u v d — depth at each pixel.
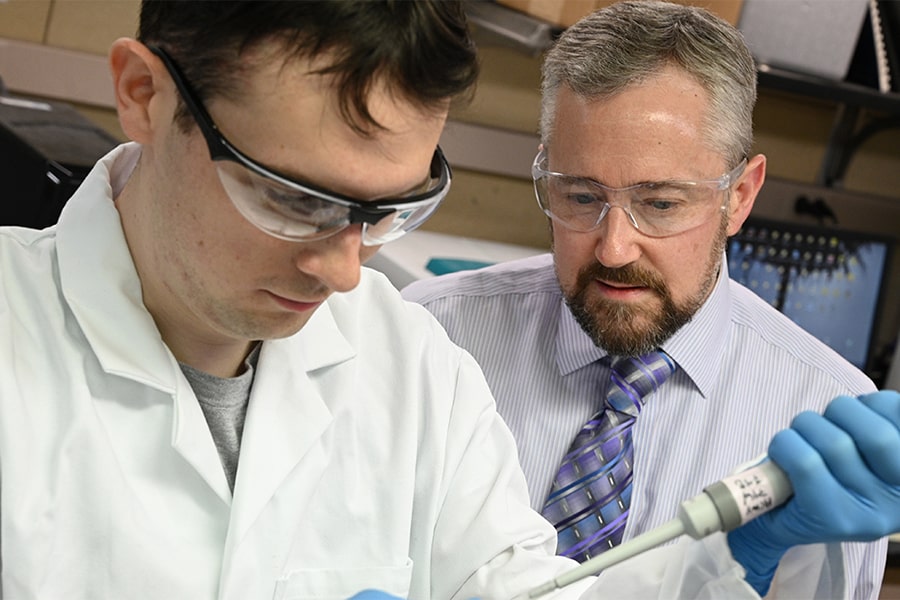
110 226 1.05
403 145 0.88
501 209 3.02
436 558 1.23
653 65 1.40
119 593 0.99
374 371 1.25
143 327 1.04
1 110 1.87
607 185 1.41
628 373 1.58
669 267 1.44
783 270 2.70
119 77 0.95
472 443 1.28
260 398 1.11
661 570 1.07
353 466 1.18
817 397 1.64
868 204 3.20
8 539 0.94
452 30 0.88
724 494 0.90
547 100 1.51
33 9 2.54
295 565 1.14
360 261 0.96
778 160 3.13
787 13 2.59
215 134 0.87
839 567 1.02
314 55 0.84
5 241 1.07
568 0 2.42
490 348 1.71
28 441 0.97
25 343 1.02
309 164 0.87
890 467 0.87
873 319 2.80
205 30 0.87
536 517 1.28
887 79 2.75
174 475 1.05
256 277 0.93
